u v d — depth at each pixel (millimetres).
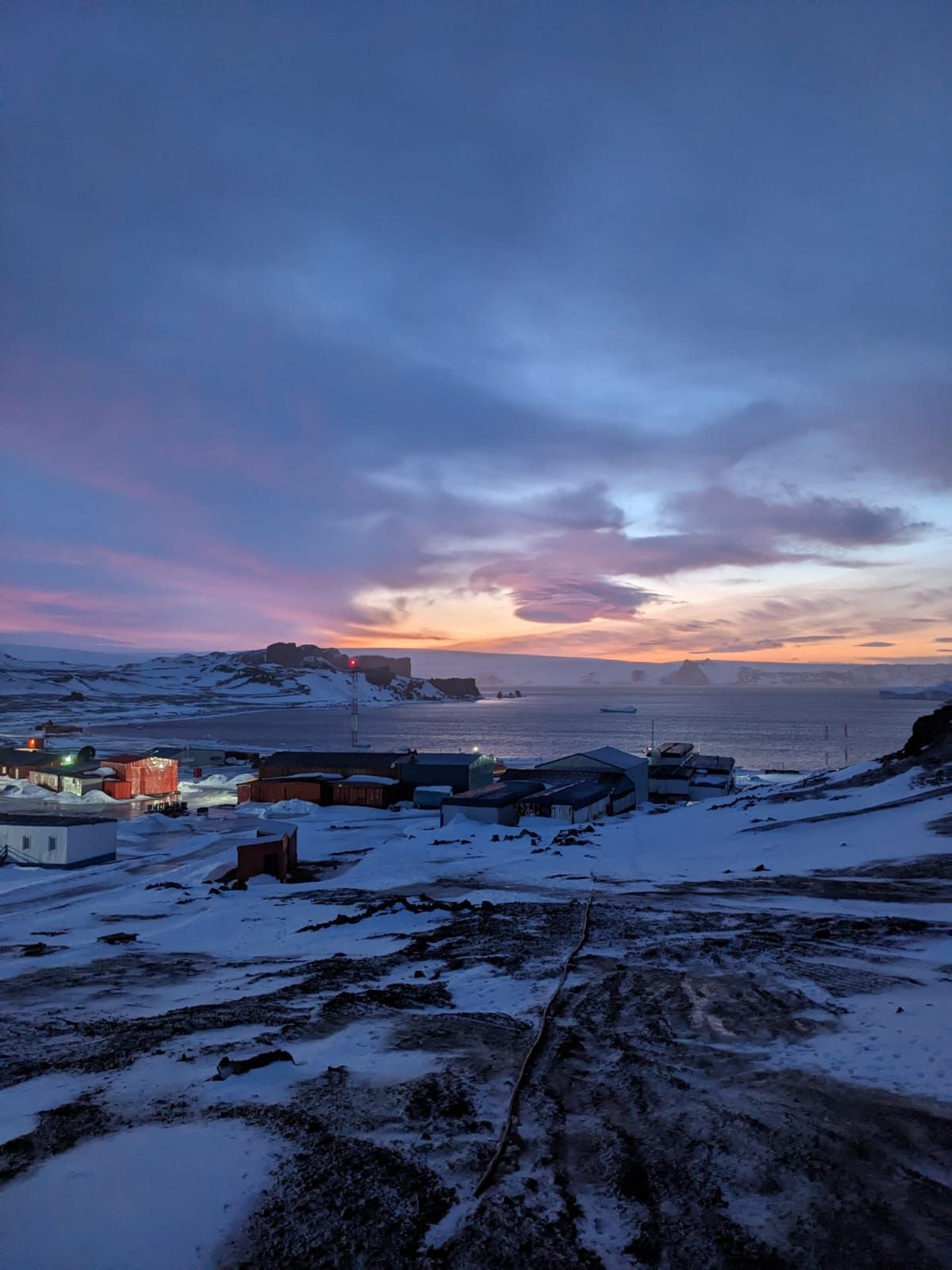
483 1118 6812
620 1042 8961
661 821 44250
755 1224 5008
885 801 37188
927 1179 5461
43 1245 4797
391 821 55031
